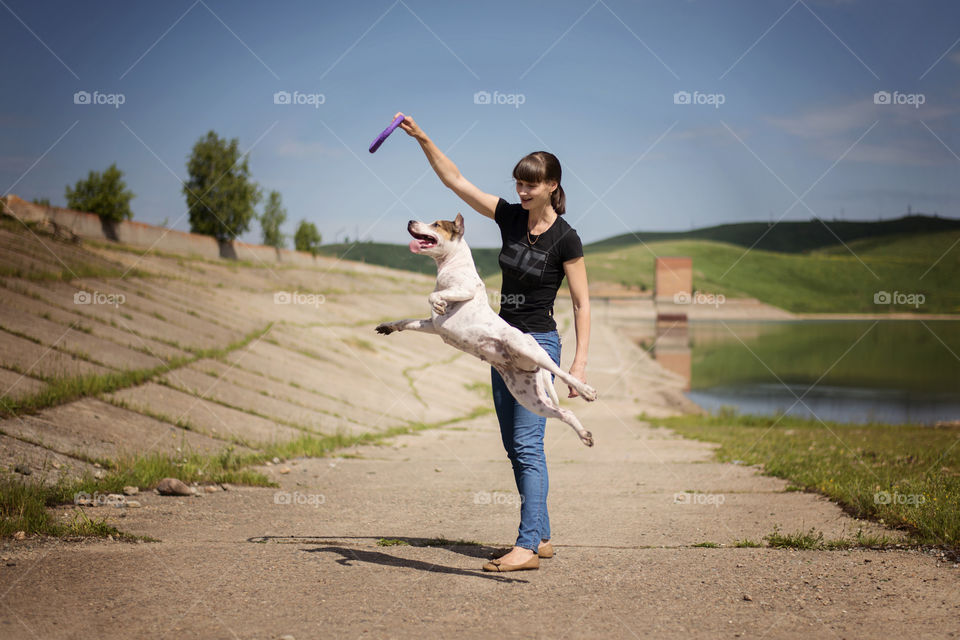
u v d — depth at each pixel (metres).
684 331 93.69
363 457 10.94
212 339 18.38
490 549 4.56
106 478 6.61
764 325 114.38
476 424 19.33
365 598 3.40
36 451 7.33
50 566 3.84
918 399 38.94
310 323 26.89
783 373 53.97
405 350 29.16
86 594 3.39
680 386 43.72
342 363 22.27
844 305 151.75
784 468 8.88
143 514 5.54
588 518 5.89
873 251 196.50
